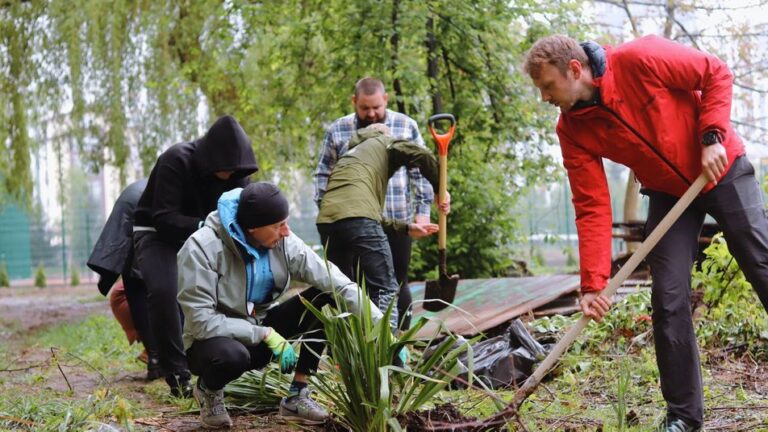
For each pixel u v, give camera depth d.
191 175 5.64
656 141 3.96
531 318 7.29
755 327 6.16
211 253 4.48
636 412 4.55
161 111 14.91
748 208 3.98
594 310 4.06
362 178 5.99
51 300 20.50
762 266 3.99
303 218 24.52
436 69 12.23
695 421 4.04
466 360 5.77
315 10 12.37
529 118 12.48
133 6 14.73
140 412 5.20
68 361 7.91
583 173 4.16
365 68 11.62
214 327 4.45
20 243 30.06
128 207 6.61
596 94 3.95
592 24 13.16
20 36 14.62
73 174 31.78
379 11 11.43
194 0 14.54
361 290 4.51
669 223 3.94
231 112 15.07
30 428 4.60
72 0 14.30
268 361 4.71
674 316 4.02
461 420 4.15
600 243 4.13
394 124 6.97
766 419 4.42
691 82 3.90
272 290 4.66
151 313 5.86
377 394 3.98
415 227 6.38
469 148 12.68
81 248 29.98
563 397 5.09
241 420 4.89
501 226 12.94
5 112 14.94
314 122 13.16
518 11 11.70
